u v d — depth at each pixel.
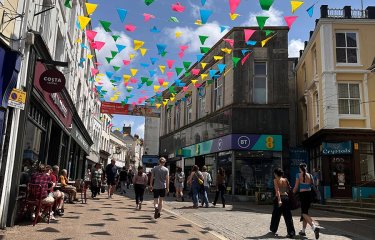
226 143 21.80
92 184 17.67
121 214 11.48
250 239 8.44
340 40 20.56
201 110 27.25
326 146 19.27
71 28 18.47
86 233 7.98
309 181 9.01
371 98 19.72
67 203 14.01
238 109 21.48
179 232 8.80
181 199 19.03
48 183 9.42
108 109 36.88
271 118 21.30
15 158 8.70
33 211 9.53
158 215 10.87
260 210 15.08
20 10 8.79
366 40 20.33
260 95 21.84
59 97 14.68
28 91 9.26
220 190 15.75
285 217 8.92
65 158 19.52
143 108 37.56
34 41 9.41
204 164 25.58
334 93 19.80
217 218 11.80
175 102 33.12
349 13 20.81
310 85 22.23
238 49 22.06
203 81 26.70
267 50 21.98
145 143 45.88
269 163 20.95
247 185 20.73
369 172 19.11
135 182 13.44
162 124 37.22
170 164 34.06
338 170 19.30
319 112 20.67
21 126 8.90
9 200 8.46
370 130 19.22
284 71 21.73
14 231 7.89
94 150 40.31
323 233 9.61
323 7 20.78
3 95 7.95
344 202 17.11
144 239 7.71
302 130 25.22
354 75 20.03
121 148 65.25
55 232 7.93
